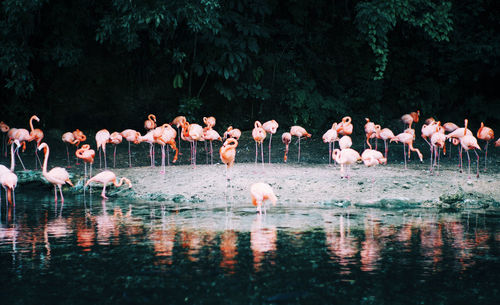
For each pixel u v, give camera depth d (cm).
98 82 1814
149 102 1869
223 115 1933
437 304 470
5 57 1526
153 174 1259
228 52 1755
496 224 809
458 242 688
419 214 900
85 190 1179
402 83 2138
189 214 889
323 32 2072
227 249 650
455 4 2078
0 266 581
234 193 1084
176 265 583
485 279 537
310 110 1962
